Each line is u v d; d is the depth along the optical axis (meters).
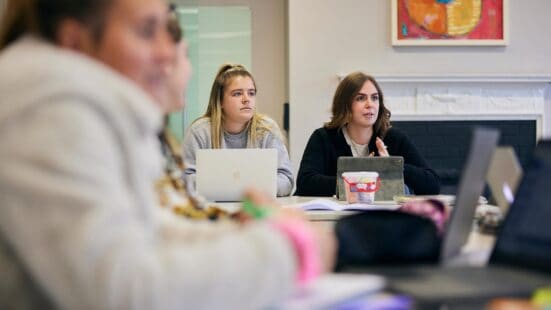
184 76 2.15
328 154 5.11
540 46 7.36
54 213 1.02
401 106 7.23
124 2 1.32
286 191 4.76
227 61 7.68
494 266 1.47
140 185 1.21
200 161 3.97
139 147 1.21
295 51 7.23
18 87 1.09
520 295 1.21
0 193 1.05
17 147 1.05
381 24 7.26
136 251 1.03
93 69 1.19
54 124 1.06
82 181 1.04
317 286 1.17
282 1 7.74
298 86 7.24
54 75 1.11
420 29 7.25
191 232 1.68
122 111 1.17
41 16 1.31
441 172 7.17
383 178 4.11
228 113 5.13
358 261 1.52
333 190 4.76
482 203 3.52
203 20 7.65
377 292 1.22
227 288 1.04
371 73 7.22
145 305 0.99
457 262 1.68
